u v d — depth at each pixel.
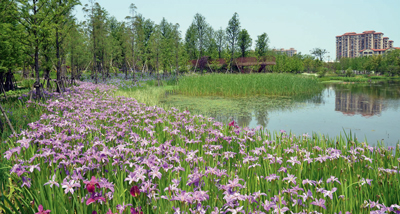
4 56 10.37
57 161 4.02
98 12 26.25
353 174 4.33
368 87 33.31
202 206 2.94
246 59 53.31
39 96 11.55
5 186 3.85
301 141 6.55
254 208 3.07
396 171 4.25
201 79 24.91
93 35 26.20
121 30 37.09
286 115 13.62
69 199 3.18
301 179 4.05
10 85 17.59
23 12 10.27
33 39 10.82
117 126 6.61
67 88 16.30
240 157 5.34
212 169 3.48
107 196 2.94
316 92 25.95
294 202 3.11
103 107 10.41
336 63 99.88
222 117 13.02
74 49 20.86
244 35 51.06
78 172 3.33
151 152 4.25
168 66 39.25
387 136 9.52
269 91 23.73
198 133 6.44
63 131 5.57
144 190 3.02
